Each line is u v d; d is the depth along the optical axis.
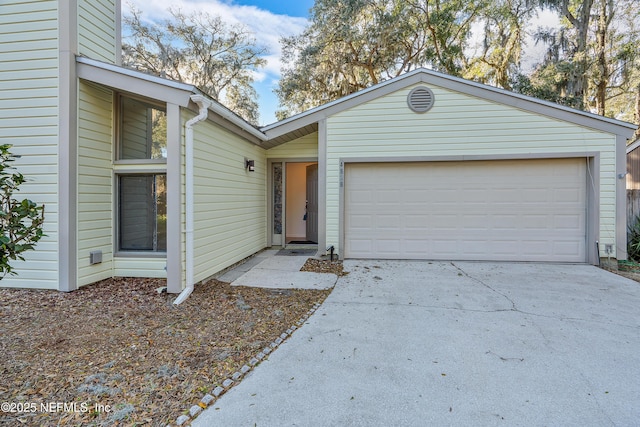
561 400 2.17
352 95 6.85
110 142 5.33
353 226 7.02
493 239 6.64
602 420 1.98
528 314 3.78
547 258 6.51
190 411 2.04
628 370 2.55
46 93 4.66
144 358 2.70
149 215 5.38
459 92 6.58
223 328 3.37
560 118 6.31
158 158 5.27
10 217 2.48
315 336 3.20
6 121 4.71
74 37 4.70
